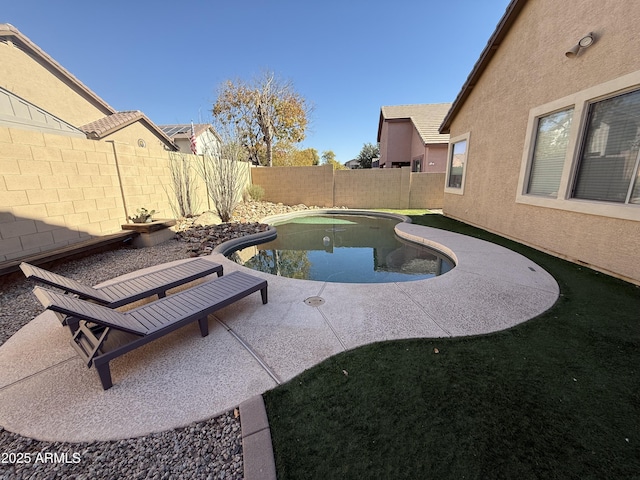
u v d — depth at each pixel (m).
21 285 4.50
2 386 2.36
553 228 5.82
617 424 1.91
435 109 22.53
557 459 1.67
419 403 2.09
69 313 2.07
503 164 7.49
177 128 26.12
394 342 2.89
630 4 4.14
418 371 2.45
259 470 1.64
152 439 1.89
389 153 22.66
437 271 5.89
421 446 1.75
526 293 4.05
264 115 20.09
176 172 9.21
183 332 3.13
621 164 4.47
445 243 6.96
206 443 1.85
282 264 6.53
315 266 6.36
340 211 13.99
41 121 7.08
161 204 8.54
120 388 2.33
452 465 1.64
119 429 1.96
